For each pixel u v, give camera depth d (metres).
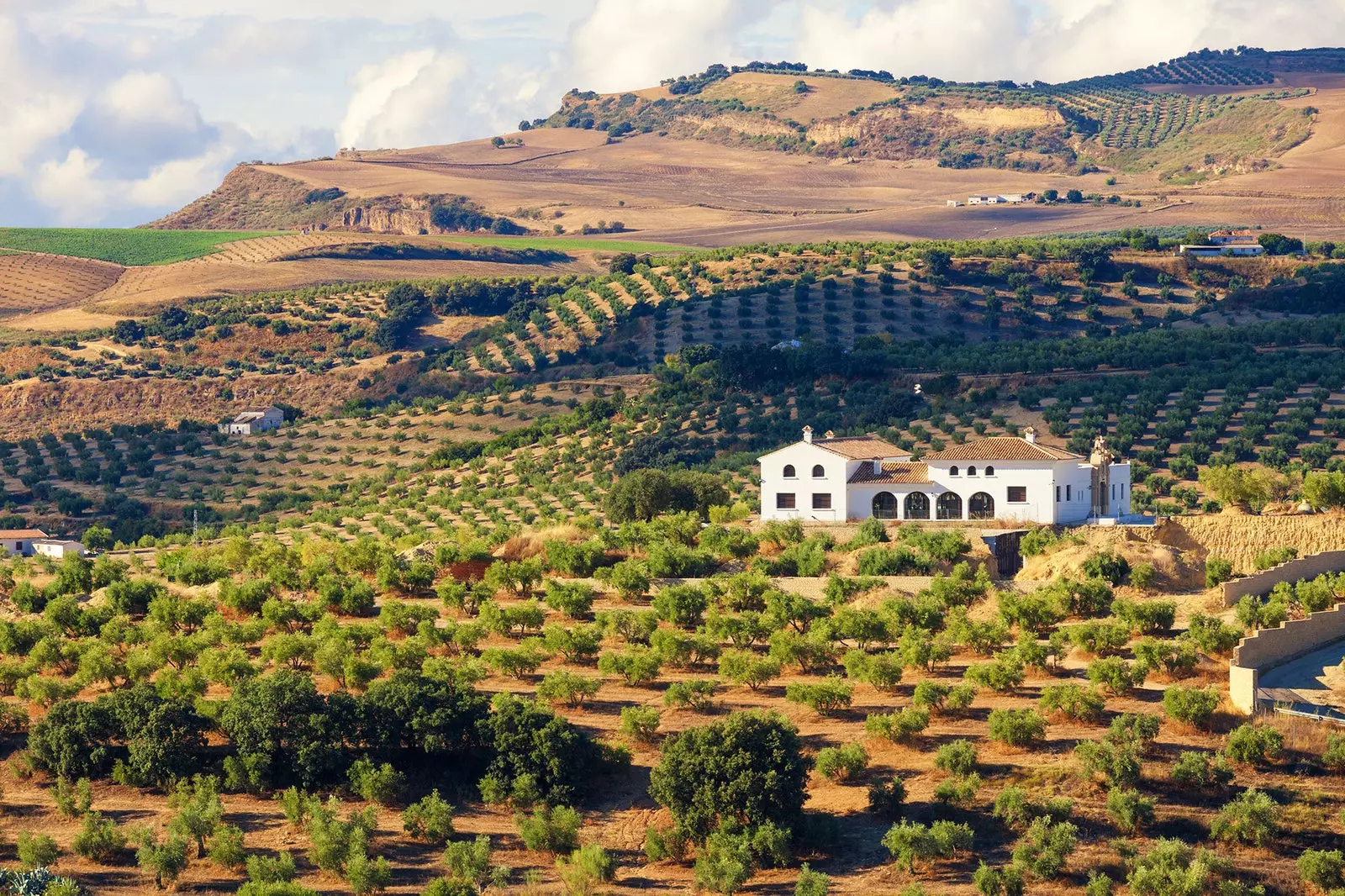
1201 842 154.75
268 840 159.62
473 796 169.38
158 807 168.38
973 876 149.75
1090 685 189.38
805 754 173.38
